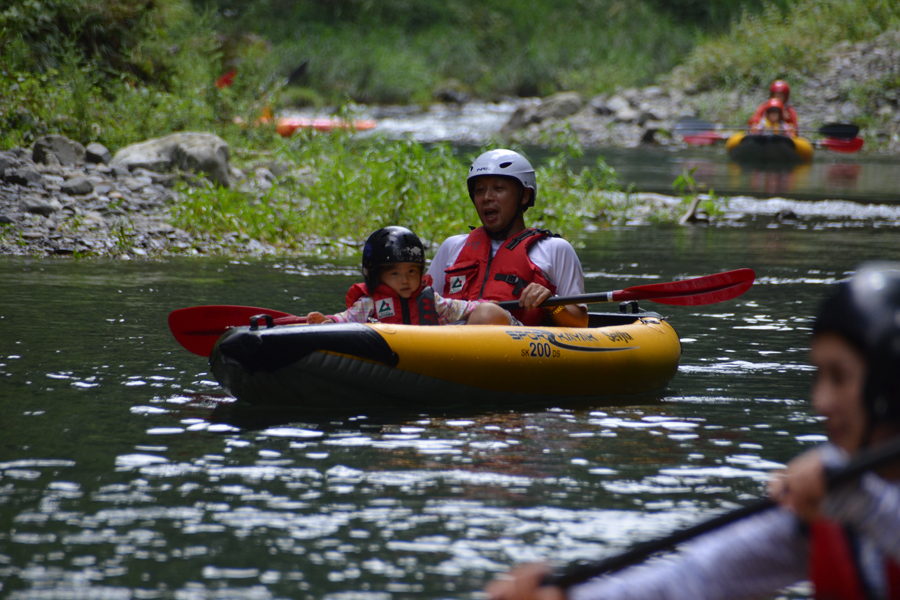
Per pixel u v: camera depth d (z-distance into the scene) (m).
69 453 10.29
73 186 29.88
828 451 4.59
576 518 8.59
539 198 35.66
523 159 15.23
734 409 12.50
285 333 11.94
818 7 88.75
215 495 9.12
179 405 12.32
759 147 58.62
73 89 40.69
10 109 37.00
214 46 53.50
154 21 50.69
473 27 121.06
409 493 9.20
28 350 15.13
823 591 4.54
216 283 21.94
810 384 13.77
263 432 11.21
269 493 9.19
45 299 19.45
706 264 25.80
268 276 23.23
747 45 86.88
